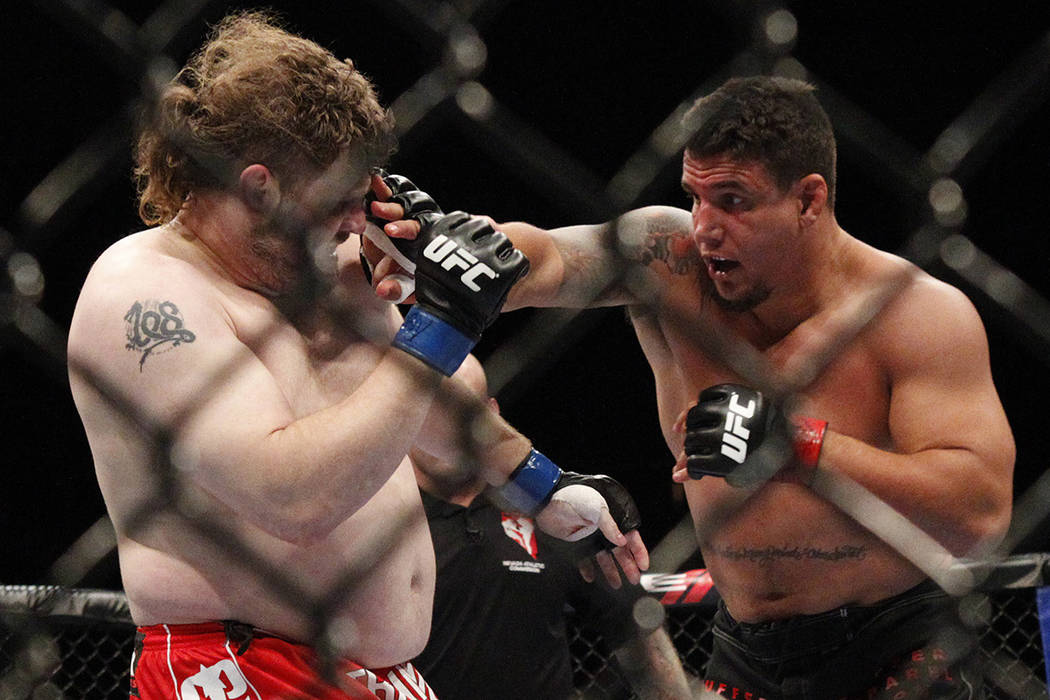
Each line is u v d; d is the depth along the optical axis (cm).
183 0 192
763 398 284
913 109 535
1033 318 234
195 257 242
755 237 297
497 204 556
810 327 315
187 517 230
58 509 587
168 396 216
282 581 235
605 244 317
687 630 399
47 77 421
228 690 232
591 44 524
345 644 242
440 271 223
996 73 520
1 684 338
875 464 289
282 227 238
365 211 251
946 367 298
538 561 363
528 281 299
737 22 219
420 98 205
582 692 375
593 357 644
